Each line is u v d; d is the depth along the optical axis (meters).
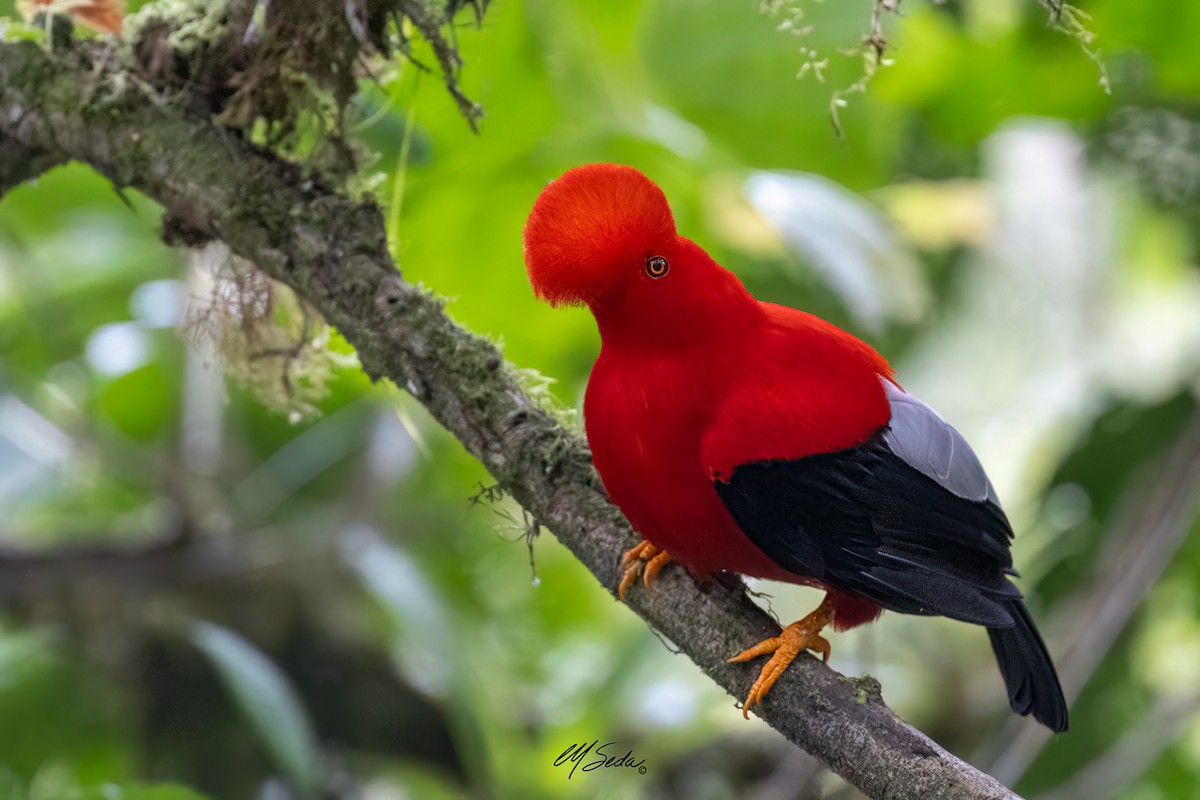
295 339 6.95
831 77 9.50
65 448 10.91
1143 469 10.16
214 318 6.97
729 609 5.48
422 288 5.98
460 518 11.53
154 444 11.16
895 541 5.23
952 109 10.09
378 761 10.48
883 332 8.84
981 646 10.84
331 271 5.88
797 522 5.19
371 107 7.61
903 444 5.34
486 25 7.66
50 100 6.27
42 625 10.09
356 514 10.87
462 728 9.05
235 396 10.90
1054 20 5.75
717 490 5.20
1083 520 10.45
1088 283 10.23
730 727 10.34
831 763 4.99
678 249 5.23
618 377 5.32
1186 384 10.15
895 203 10.15
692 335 5.22
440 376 5.73
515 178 8.78
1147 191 10.38
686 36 9.54
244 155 6.16
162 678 10.43
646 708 9.95
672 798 10.09
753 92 9.58
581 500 5.70
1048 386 10.26
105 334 10.35
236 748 10.51
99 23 6.30
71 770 10.31
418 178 8.65
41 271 11.12
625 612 11.71
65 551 10.06
